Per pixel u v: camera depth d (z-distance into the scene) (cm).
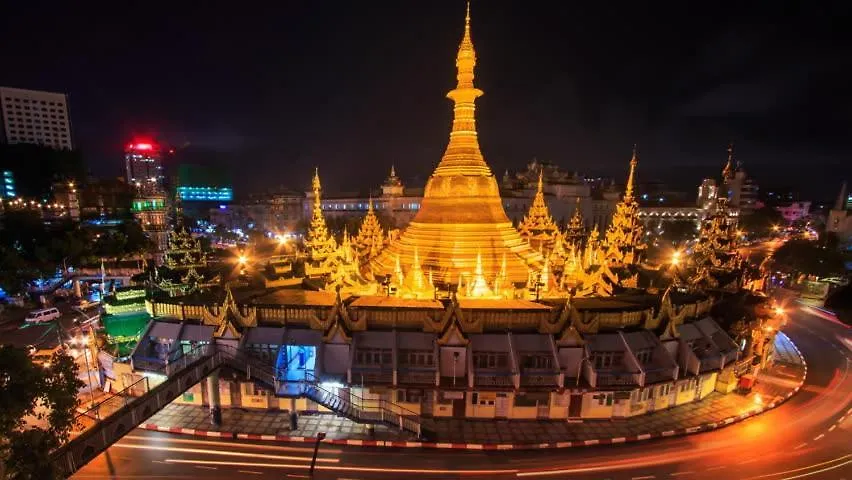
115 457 3359
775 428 3891
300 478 3145
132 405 2833
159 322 4319
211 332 4144
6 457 1912
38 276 7706
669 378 3884
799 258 9194
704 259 5559
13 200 11994
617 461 3391
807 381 4862
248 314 4122
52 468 2069
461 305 4403
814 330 6681
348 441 3581
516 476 3203
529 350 3891
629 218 6431
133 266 9681
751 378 4462
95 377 4584
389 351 3919
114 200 14425
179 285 4791
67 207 12362
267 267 6769
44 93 18738
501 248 5650
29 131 18500
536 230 7875
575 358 3912
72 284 8294
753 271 5897
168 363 3766
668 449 3553
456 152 5909
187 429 3712
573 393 3859
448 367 3881
